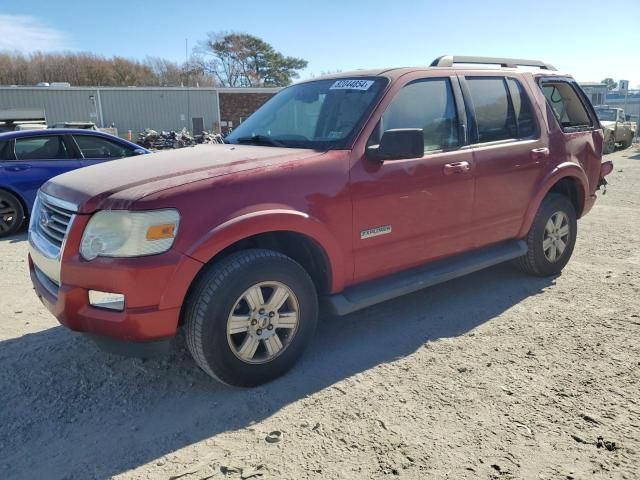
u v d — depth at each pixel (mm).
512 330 3992
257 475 2484
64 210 3113
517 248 4727
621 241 6457
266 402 3107
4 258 6520
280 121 4172
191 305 3000
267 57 72625
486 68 4578
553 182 4832
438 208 3998
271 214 3088
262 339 3211
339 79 4164
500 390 3152
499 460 2537
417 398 3096
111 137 8727
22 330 4211
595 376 3279
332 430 2812
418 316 4316
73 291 2928
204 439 2779
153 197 2820
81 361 3666
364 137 3562
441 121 4070
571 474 2430
